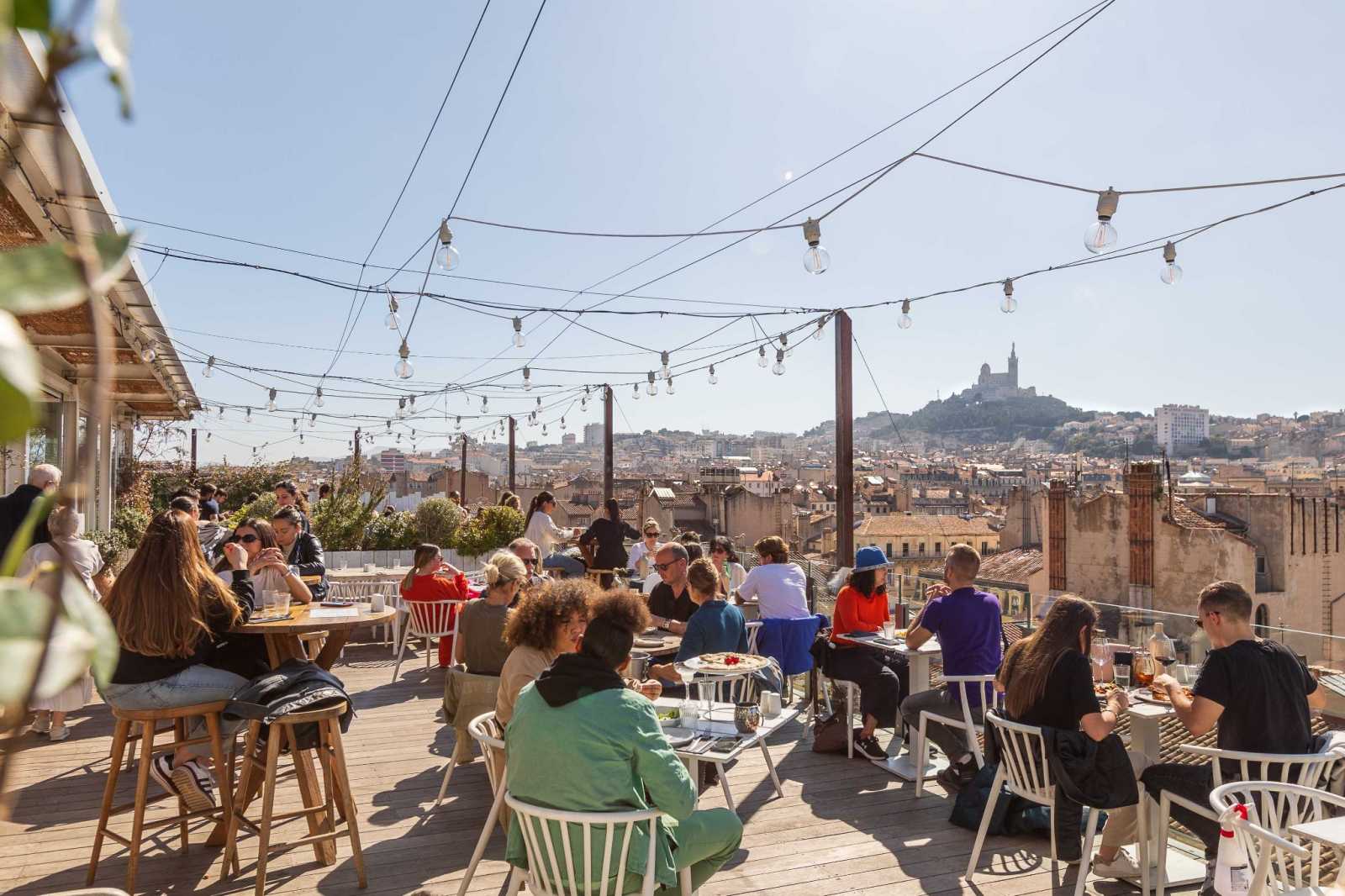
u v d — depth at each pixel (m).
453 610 9.31
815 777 6.48
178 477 27.00
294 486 9.19
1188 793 4.48
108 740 6.96
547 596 4.70
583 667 3.46
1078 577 34.34
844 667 6.97
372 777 6.35
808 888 4.75
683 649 6.45
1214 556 30.39
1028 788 4.78
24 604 0.48
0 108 0.56
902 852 5.21
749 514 55.69
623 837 3.36
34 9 0.45
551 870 3.40
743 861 5.07
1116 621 7.78
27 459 9.62
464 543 15.14
